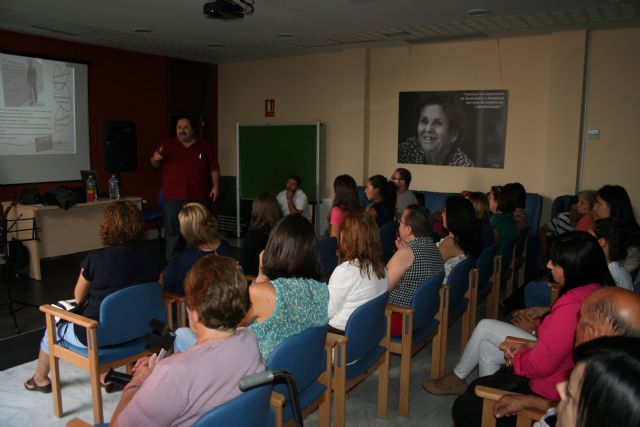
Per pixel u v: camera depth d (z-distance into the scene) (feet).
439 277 8.41
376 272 7.63
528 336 7.86
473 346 8.50
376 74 21.86
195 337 6.91
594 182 18.06
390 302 8.80
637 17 15.30
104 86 21.50
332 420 8.19
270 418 5.54
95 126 21.38
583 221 11.11
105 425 5.39
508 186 14.39
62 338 8.02
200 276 4.49
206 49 21.91
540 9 14.42
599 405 2.41
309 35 18.65
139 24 16.99
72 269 17.80
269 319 5.82
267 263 6.38
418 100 20.99
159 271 8.44
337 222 13.06
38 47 19.24
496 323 8.21
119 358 7.75
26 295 14.84
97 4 14.44
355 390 9.38
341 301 7.61
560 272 6.25
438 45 20.33
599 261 6.02
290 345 5.42
